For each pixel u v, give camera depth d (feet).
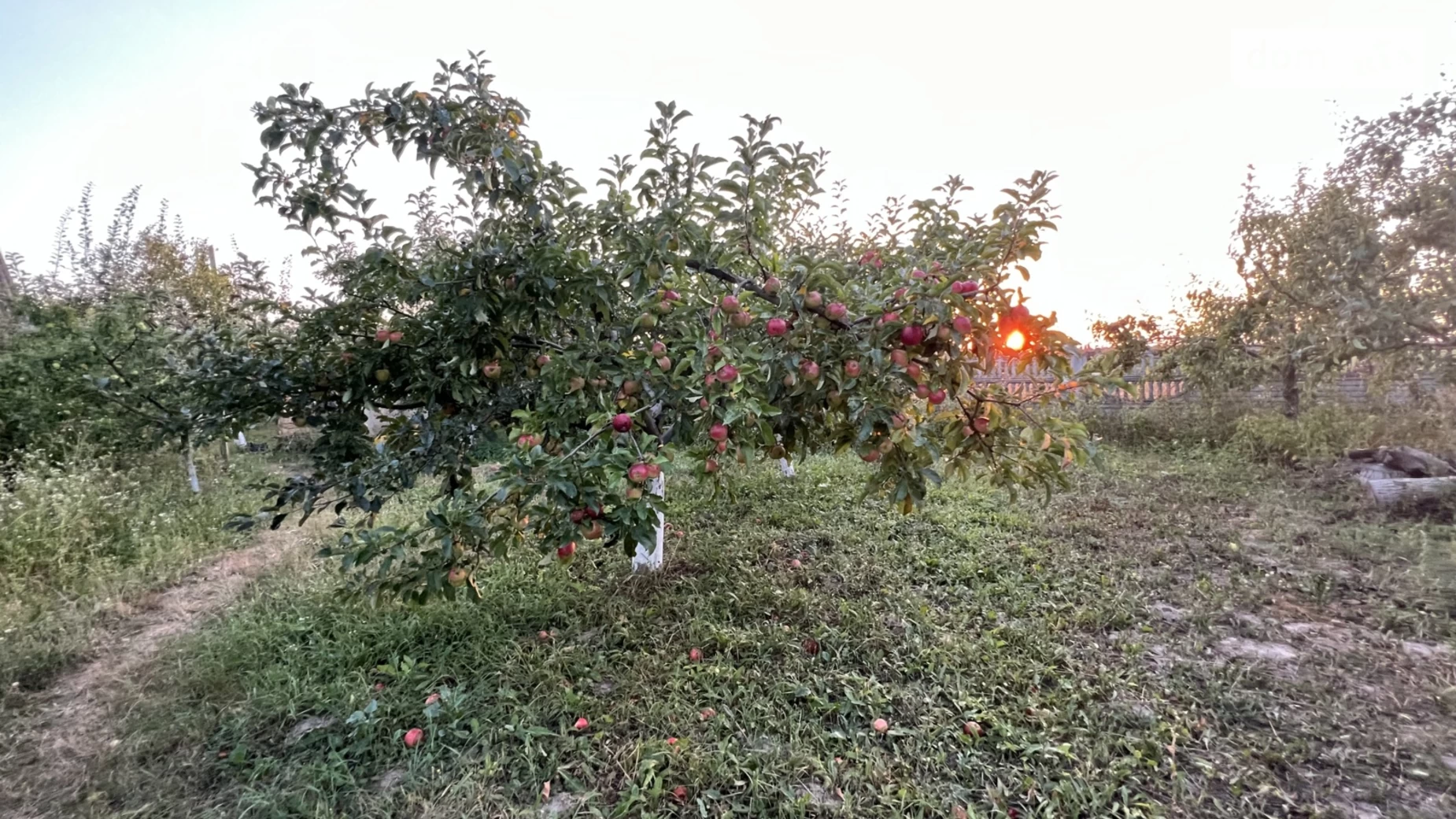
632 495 6.18
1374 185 17.34
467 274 7.52
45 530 14.29
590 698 8.96
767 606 11.59
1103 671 9.50
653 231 7.70
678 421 7.59
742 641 10.27
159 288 18.61
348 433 8.40
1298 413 25.70
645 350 7.79
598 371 7.58
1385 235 16.39
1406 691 9.15
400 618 11.09
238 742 8.35
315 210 7.70
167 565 14.47
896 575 13.09
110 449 18.25
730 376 6.46
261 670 9.92
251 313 9.62
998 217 7.80
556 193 8.41
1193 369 23.76
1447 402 21.63
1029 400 8.06
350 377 8.20
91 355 14.15
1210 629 11.06
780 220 11.43
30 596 12.46
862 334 6.77
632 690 9.14
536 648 10.32
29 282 20.65
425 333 8.21
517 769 7.72
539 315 8.08
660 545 13.29
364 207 7.84
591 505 6.13
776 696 9.01
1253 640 10.80
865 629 10.78
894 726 8.43
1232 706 8.80
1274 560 14.40
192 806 7.32
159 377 10.37
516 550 13.84
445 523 6.21
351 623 11.10
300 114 7.53
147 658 10.64
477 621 11.05
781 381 7.02
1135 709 8.71
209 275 25.84
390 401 8.64
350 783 7.53
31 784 7.77
